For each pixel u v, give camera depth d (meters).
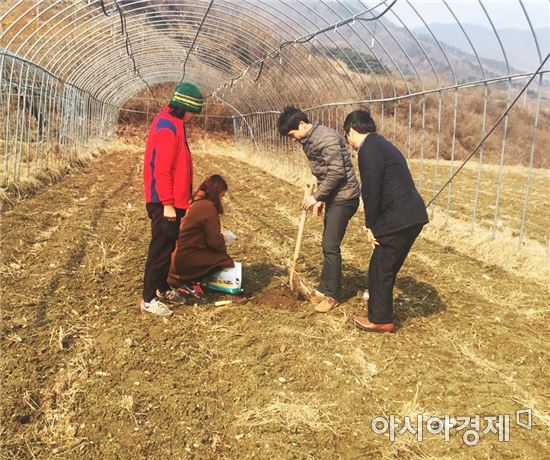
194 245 4.66
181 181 4.00
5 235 6.04
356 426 3.07
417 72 7.76
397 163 3.81
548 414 3.20
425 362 3.80
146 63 16.66
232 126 24.67
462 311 4.73
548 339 4.26
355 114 3.96
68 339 3.86
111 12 9.34
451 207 10.34
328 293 4.60
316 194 4.29
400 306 4.77
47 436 2.87
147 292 4.28
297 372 3.60
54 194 8.80
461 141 25.83
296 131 4.21
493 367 3.77
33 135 13.62
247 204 9.42
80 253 5.74
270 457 2.79
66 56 12.23
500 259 6.22
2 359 3.49
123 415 3.06
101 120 18.83
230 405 3.24
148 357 3.70
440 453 2.86
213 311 4.47
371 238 4.01
